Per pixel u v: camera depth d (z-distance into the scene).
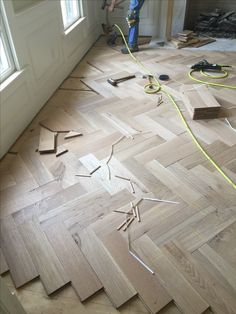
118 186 1.90
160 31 4.56
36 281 1.42
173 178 1.94
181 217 1.68
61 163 2.12
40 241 1.58
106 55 4.04
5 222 1.69
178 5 4.30
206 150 2.17
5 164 2.14
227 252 1.49
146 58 3.87
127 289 1.36
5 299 0.96
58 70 3.21
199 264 1.44
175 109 2.70
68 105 2.87
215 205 1.74
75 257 1.50
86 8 3.94
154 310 1.28
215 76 3.26
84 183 1.94
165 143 2.26
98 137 2.37
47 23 2.83
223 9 4.57
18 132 2.42
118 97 2.95
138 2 3.73
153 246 1.53
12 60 2.34
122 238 1.58
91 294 1.35
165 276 1.40
